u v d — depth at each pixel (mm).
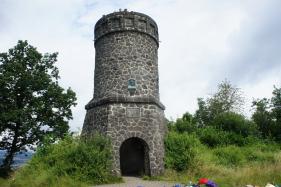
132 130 21891
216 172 20906
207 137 31234
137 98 22750
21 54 30219
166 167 22109
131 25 24625
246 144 31875
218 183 16188
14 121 27234
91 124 23234
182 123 32438
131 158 25750
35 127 28594
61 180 18078
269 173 17203
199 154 23422
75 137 22625
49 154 21453
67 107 30891
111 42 24500
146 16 25344
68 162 19672
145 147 22078
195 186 11812
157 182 19453
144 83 23562
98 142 20812
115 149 21250
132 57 23953
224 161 24984
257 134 36031
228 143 31344
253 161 25109
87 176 19297
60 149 21141
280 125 37469
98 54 25234
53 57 31438
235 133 33219
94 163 19766
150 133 22062
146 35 25047
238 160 25594
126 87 23125
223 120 35281
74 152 20016
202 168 21406
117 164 20906
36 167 20703
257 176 16719
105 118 22188
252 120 39031
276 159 23984
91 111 23797
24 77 28438
